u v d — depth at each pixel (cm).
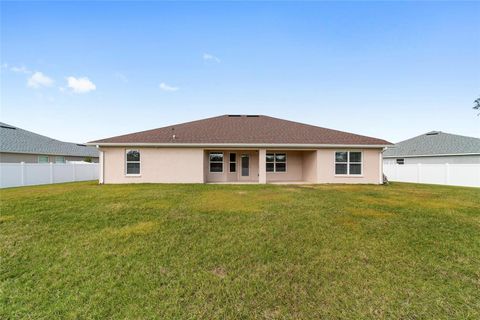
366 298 304
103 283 338
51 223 588
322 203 831
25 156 2036
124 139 1499
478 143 2119
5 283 339
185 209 736
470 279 348
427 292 317
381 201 876
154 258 411
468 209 747
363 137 1656
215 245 463
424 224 588
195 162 1512
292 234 518
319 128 1850
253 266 385
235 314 276
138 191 1103
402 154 2438
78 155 2558
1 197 924
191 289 324
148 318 270
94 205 780
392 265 386
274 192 1100
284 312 279
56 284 336
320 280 345
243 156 1750
